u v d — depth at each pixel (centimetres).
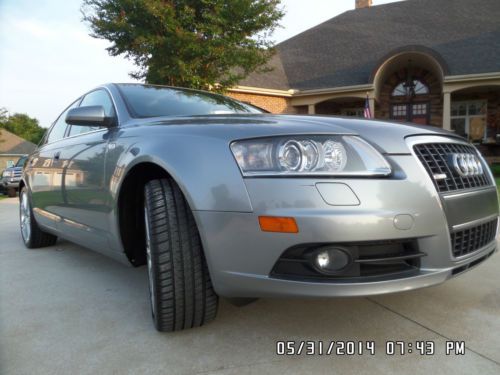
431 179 179
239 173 167
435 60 1231
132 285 278
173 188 193
